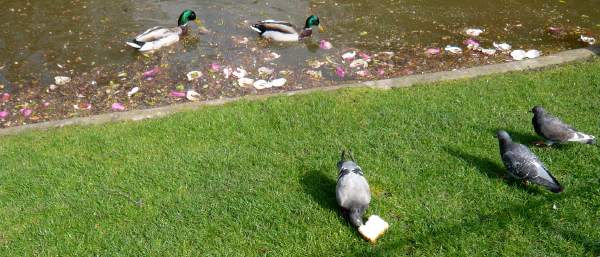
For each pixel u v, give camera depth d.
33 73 4.47
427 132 3.33
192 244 2.74
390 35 4.95
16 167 3.21
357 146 3.25
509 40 4.80
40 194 3.02
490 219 2.76
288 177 3.06
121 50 4.80
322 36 4.98
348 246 2.69
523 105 3.54
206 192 2.99
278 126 3.46
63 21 5.27
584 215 2.75
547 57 4.16
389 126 3.40
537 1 5.65
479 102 3.58
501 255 2.61
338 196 2.77
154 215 2.88
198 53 4.75
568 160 3.07
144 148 3.31
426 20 5.23
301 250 2.69
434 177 3.01
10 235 2.81
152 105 4.02
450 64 4.41
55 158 3.27
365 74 4.34
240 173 3.10
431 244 2.67
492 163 3.09
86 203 2.95
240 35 5.05
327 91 3.83
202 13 5.52
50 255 2.71
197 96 4.10
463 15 5.32
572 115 3.41
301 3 5.74
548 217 2.75
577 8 5.45
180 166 3.16
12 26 5.13
